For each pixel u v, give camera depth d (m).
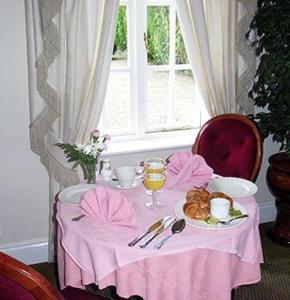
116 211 1.66
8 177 2.67
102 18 2.51
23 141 2.63
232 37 2.79
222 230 1.59
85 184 2.03
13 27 2.45
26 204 2.75
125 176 1.96
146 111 3.08
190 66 2.93
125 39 2.91
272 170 2.88
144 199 1.89
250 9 2.75
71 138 2.58
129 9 2.86
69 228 1.66
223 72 2.84
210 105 2.91
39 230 2.82
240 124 2.53
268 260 2.81
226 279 1.58
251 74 2.88
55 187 2.66
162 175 1.78
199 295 1.59
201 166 2.10
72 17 2.40
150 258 1.48
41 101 2.50
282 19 2.56
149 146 2.94
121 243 1.52
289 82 2.61
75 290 1.71
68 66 2.46
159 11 2.93
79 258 1.61
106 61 2.58
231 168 2.48
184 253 1.49
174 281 1.52
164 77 3.08
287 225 2.97
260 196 3.34
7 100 2.54
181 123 3.22
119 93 3.00
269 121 2.81
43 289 1.05
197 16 2.67
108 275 1.56
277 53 2.61
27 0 2.35
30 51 2.42
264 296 2.44
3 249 2.77
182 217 1.68
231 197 1.87
